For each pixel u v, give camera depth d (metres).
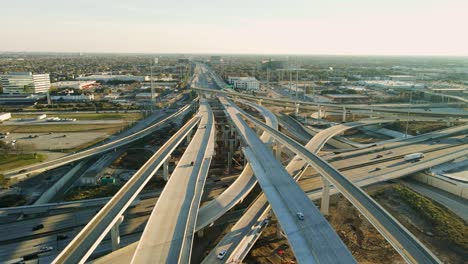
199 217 74.56
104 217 65.00
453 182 102.06
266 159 104.94
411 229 78.44
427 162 118.62
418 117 193.00
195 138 137.25
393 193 99.31
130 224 81.81
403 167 114.12
